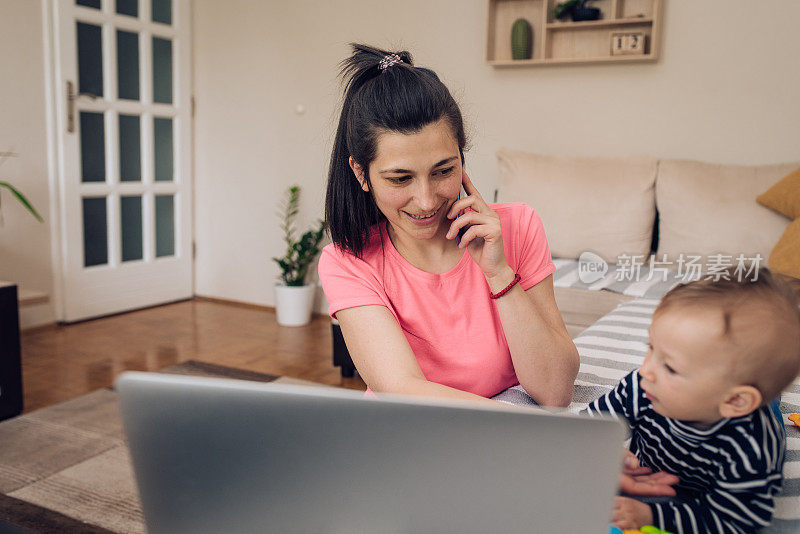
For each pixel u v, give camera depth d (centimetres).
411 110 83
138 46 403
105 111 386
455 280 103
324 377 297
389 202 89
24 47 348
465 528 51
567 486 49
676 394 60
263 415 50
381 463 50
